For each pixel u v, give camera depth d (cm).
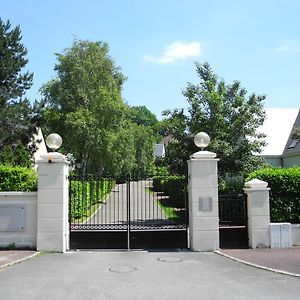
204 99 1675
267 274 919
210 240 1216
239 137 1673
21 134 2812
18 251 1186
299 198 1312
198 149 1634
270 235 1242
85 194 1844
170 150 1677
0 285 817
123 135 4022
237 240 1268
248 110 1684
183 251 1210
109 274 916
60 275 903
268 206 1249
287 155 3219
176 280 863
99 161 3878
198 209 1226
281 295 754
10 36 2886
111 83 4028
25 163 2347
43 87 3944
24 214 1223
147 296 744
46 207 1206
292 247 1245
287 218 1302
